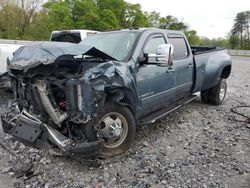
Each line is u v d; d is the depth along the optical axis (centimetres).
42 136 372
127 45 453
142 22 4906
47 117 390
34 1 4197
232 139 497
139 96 435
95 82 352
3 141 474
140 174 372
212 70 655
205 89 673
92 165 379
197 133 523
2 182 354
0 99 677
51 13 4091
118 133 407
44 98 368
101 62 397
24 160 408
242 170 386
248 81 1223
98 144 357
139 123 449
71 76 363
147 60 430
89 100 352
